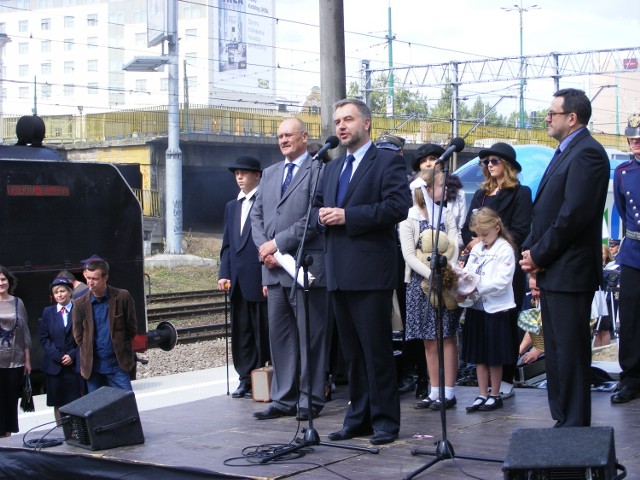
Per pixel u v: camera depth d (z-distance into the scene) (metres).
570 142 5.68
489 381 7.54
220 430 6.78
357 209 5.89
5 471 6.59
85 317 8.42
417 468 5.38
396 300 7.82
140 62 30.59
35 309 10.30
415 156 8.04
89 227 10.79
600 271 5.68
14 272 10.13
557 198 5.65
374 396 6.02
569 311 5.61
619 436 5.82
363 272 5.95
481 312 6.96
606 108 68.69
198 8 76.12
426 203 7.18
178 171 31.06
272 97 71.94
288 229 7.00
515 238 7.18
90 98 84.56
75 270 10.65
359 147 6.17
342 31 8.97
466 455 5.57
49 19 85.50
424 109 65.56
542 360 8.35
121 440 6.41
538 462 4.44
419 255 7.02
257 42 70.56
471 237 7.54
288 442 6.21
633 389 6.86
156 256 30.47
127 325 8.51
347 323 6.16
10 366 8.86
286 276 7.09
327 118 8.95
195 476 5.61
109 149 36.88
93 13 84.25
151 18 33.47
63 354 8.68
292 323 7.27
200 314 20.16
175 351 15.16
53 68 85.56
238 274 8.49
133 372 9.23
